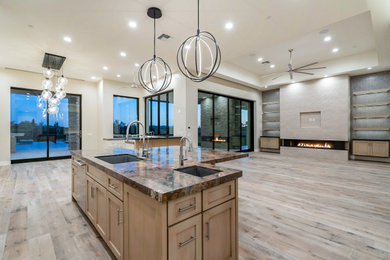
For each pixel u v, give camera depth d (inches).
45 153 270.4
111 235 71.3
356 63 251.1
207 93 290.8
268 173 201.6
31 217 104.9
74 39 162.2
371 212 110.1
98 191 82.5
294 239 84.5
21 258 72.7
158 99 306.2
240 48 184.9
